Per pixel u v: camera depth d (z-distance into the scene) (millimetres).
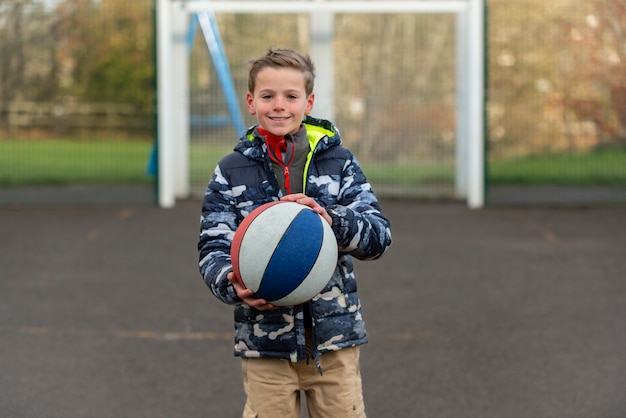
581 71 15078
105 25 17406
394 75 15148
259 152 3920
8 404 5867
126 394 6062
